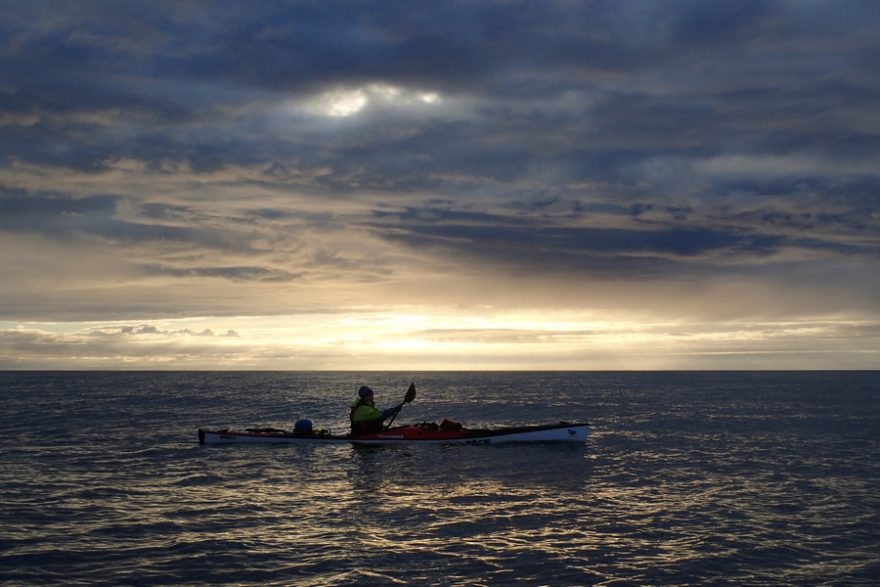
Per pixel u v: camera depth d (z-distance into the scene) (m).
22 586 10.75
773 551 12.57
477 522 14.70
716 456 24.41
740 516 15.20
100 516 15.19
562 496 17.39
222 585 10.81
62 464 22.41
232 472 20.94
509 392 83.69
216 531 13.92
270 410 48.78
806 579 11.14
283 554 12.37
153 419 40.06
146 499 17.00
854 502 16.62
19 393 73.69
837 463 22.80
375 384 114.69
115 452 25.23
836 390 85.06
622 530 14.02
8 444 27.52
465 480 19.64
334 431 34.78
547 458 23.77
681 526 14.33
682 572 11.45
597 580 11.07
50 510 15.74
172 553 12.41
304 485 18.89
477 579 11.10
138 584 10.88
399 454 24.66
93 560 12.02
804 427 35.28
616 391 85.12
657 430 33.91
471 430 27.22
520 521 14.77
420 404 58.50
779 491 18.05
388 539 13.34
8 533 13.71
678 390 87.19
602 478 20.00
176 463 22.64
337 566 11.70
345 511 15.73
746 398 65.75
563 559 12.10
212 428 34.47
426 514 15.44
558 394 77.19
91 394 72.69
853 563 11.91
